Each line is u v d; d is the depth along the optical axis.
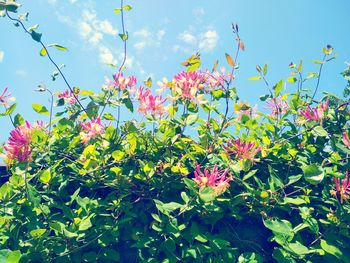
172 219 2.24
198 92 3.03
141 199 2.54
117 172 2.49
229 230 2.42
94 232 2.29
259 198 2.40
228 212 2.49
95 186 2.63
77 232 2.20
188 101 2.89
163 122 2.76
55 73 2.89
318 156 2.79
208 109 2.92
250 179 2.63
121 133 2.76
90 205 2.32
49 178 2.41
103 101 2.83
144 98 2.78
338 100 2.95
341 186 2.25
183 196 2.29
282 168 2.72
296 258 2.16
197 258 2.19
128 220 2.34
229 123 2.96
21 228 2.37
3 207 2.35
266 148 2.75
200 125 2.97
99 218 2.37
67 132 3.08
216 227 2.45
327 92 2.97
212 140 2.73
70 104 3.18
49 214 2.45
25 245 2.19
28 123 2.64
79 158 2.69
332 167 2.65
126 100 2.85
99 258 2.31
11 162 2.56
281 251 2.13
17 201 2.39
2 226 2.33
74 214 2.34
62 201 2.52
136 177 2.52
